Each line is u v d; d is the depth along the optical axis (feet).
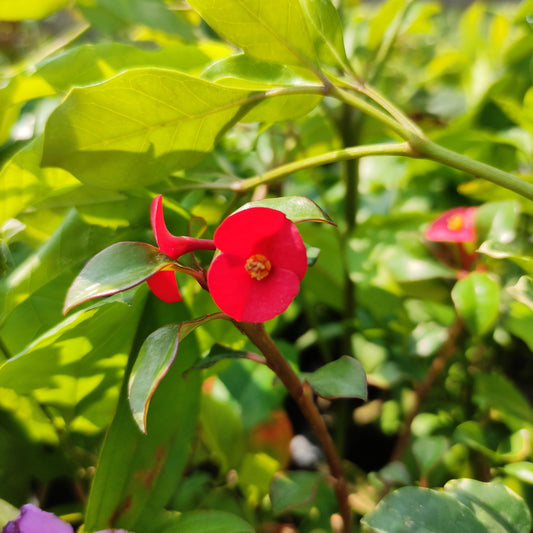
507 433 0.83
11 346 0.71
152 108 0.56
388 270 0.85
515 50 1.16
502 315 0.82
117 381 0.71
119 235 0.72
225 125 0.61
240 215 0.44
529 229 1.05
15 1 0.83
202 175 0.78
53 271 0.69
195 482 0.86
